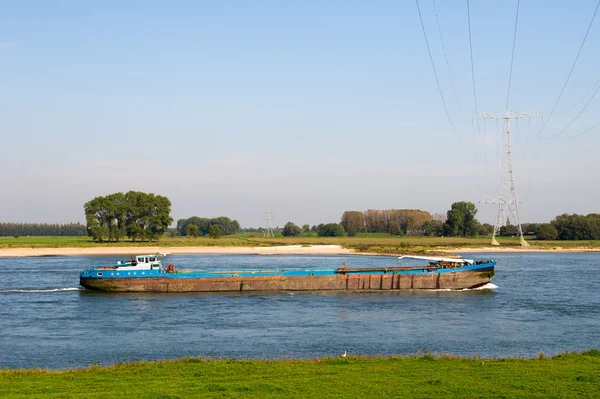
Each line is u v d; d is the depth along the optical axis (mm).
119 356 50094
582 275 127938
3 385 33062
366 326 64562
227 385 32344
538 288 102875
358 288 100438
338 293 96438
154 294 94500
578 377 34219
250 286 98688
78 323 67000
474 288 101688
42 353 51406
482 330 62281
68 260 168125
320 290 99750
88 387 32344
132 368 37969
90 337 58656
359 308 78875
